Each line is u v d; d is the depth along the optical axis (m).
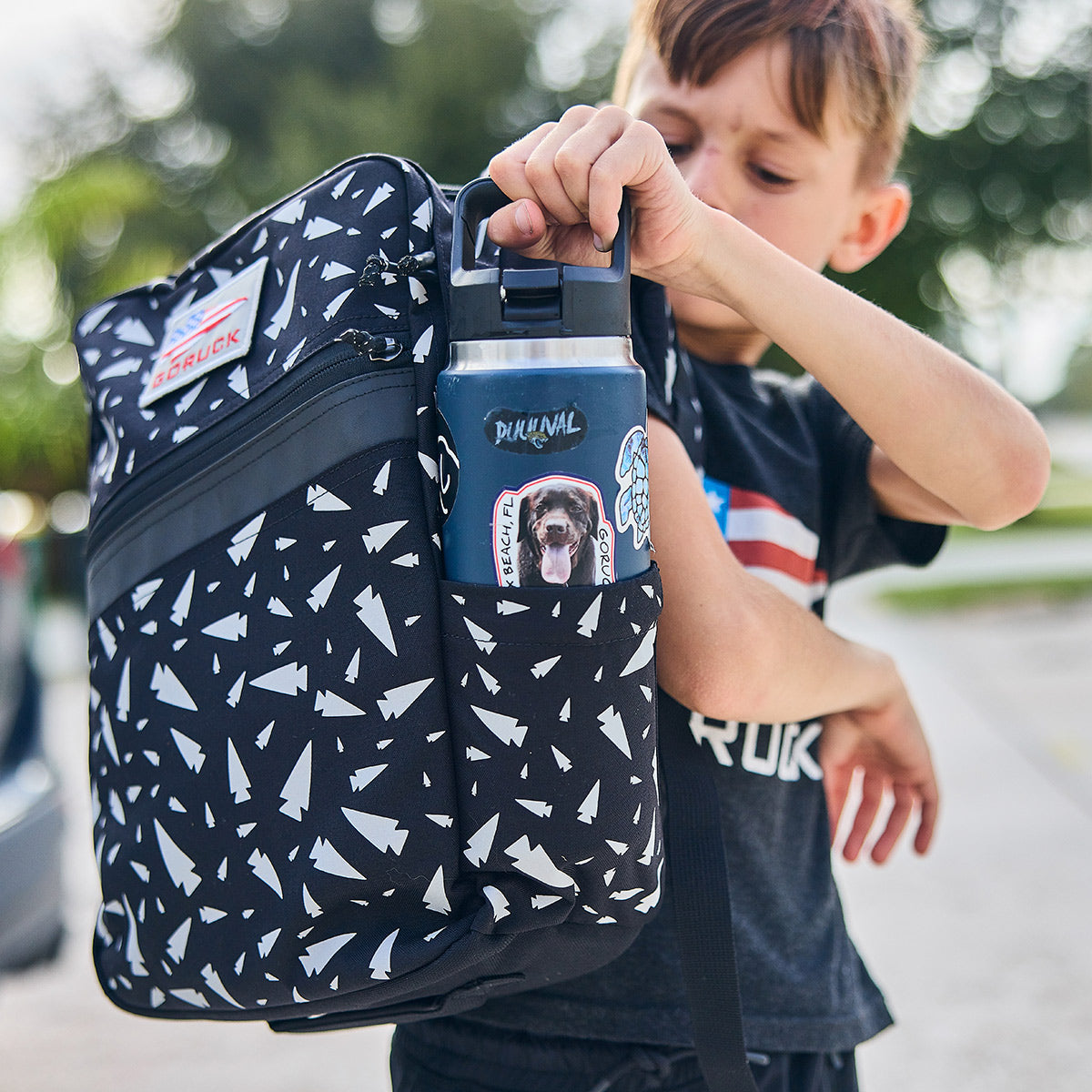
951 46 14.91
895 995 2.98
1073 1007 2.88
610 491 0.74
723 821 1.02
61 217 9.36
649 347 0.95
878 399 0.91
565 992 0.98
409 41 18.23
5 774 2.61
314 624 0.81
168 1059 2.77
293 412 0.82
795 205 1.05
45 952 2.60
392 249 0.85
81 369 1.07
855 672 1.06
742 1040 0.90
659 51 1.05
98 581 0.96
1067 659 7.16
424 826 0.78
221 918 0.84
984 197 15.45
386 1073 2.69
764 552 1.07
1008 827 4.14
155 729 0.88
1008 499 0.96
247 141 19.27
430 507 0.79
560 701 0.75
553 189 0.78
